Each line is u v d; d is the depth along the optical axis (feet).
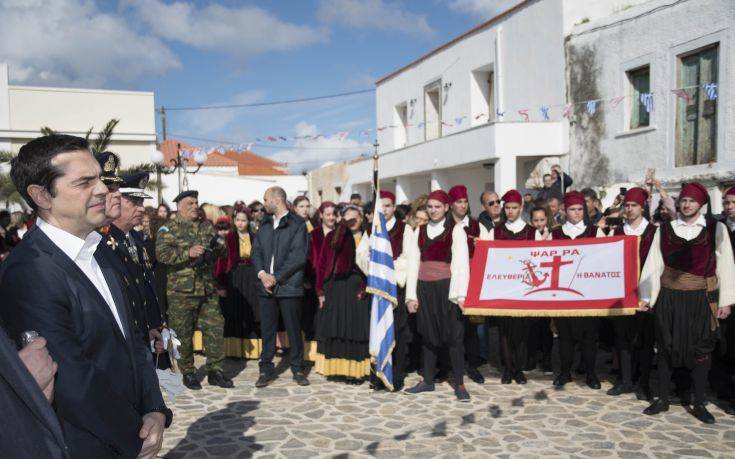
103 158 9.09
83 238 6.69
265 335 20.18
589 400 18.03
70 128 79.15
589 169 46.91
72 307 6.12
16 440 4.40
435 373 21.06
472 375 20.48
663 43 40.04
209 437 15.26
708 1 36.65
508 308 18.79
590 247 18.83
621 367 18.71
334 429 15.79
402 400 18.31
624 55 43.39
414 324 20.70
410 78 77.51
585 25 46.98
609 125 44.98
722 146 36.09
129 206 12.83
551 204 26.12
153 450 6.69
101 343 6.32
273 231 20.36
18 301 5.84
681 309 16.01
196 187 107.24
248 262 24.12
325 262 20.53
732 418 16.30
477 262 19.57
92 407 5.83
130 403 6.43
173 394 10.72
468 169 62.18
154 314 12.31
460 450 14.24
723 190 36.35
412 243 19.19
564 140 49.16
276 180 122.72
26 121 77.30
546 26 51.01
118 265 9.21
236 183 109.81
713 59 37.01
